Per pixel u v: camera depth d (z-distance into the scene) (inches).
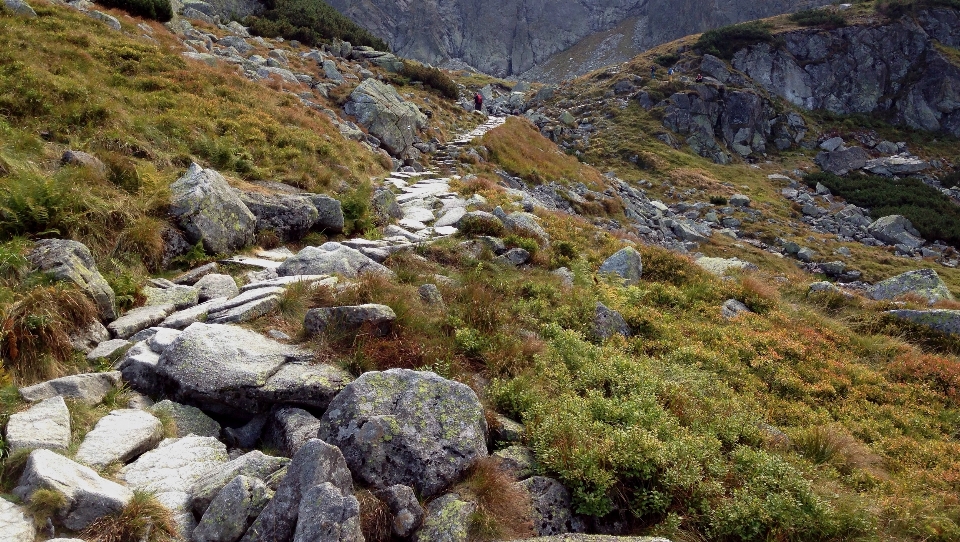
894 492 291.4
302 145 790.5
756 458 269.4
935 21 3046.3
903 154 2490.2
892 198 1994.3
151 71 823.7
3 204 357.4
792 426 377.4
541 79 6097.4
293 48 1562.5
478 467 226.7
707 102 2501.2
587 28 6717.5
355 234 594.2
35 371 251.6
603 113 2495.1
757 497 237.6
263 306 334.6
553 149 1674.5
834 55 2972.4
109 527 169.2
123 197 431.2
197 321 325.7
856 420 410.9
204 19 1481.3
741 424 323.6
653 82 2632.9
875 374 494.0
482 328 375.2
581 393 330.6
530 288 491.8
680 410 322.0
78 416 227.5
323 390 263.0
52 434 202.7
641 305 550.6
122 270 374.0
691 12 5979.3
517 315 426.9
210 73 908.0
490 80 3021.7
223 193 478.0
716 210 1740.9
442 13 6697.8
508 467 238.7
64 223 368.8
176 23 1242.0
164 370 263.9
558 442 249.9
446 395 245.6
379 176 918.4
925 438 404.2
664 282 656.4
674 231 1457.9
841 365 501.7
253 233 497.0
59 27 819.4
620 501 235.1
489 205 769.6
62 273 295.6
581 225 828.0
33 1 871.1
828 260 1455.5
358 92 1186.6
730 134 2492.6
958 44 3014.3
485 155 1299.2
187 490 200.5
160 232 421.1
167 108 721.0
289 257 452.1
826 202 2001.7
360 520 182.9
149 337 298.8
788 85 2888.8
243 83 940.0
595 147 2197.3
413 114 1244.5
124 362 275.3
